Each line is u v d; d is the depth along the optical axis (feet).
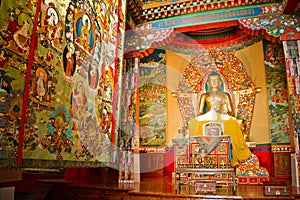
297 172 29.78
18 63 14.79
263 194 24.04
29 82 15.40
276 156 40.14
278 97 41.68
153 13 39.01
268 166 41.11
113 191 24.90
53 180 28.84
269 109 41.70
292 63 32.81
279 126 40.83
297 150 30.25
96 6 24.29
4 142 13.58
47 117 16.88
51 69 17.57
